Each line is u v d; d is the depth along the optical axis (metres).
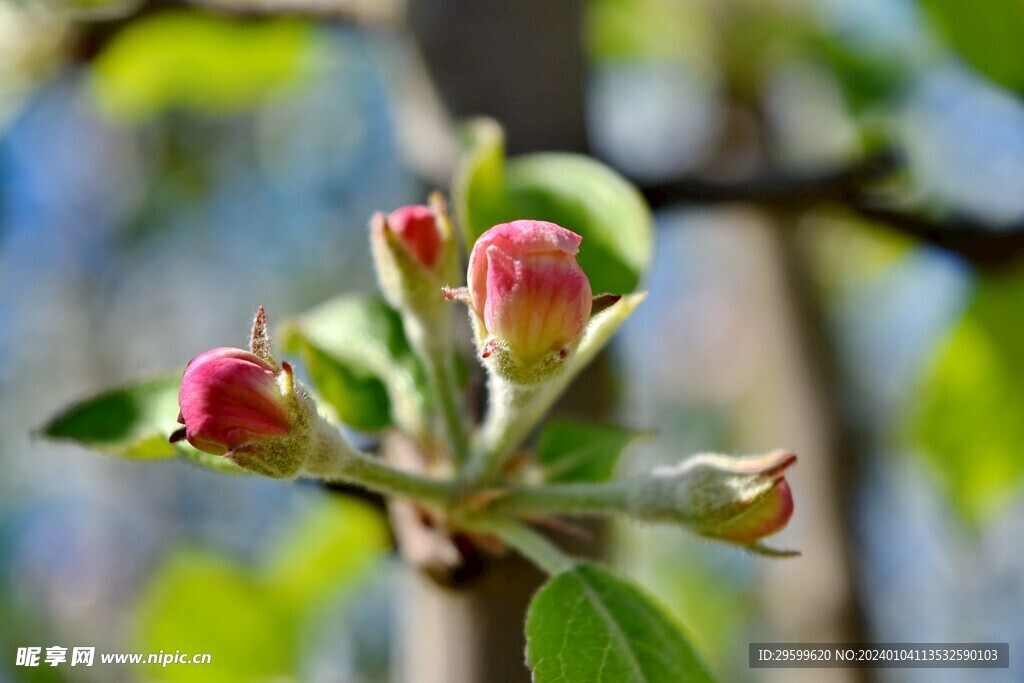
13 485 0.85
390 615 0.58
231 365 0.25
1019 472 0.42
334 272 0.89
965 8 0.37
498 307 0.25
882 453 0.54
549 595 0.26
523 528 0.27
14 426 0.88
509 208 0.28
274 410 0.25
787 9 0.48
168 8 0.35
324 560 0.46
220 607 0.43
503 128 0.31
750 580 0.65
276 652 0.44
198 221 0.89
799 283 0.47
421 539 0.28
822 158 0.48
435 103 0.31
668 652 0.26
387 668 0.57
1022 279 0.38
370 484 0.26
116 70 0.45
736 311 0.73
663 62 0.53
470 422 0.28
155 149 0.84
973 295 0.39
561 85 0.31
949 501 0.44
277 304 0.90
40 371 0.90
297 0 0.33
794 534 0.46
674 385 0.77
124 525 0.84
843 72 0.46
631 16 0.52
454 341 0.29
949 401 0.41
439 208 0.27
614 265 0.28
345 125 0.85
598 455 0.29
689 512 0.26
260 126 0.84
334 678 0.48
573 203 0.28
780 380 0.47
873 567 0.52
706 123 0.51
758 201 0.32
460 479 0.27
